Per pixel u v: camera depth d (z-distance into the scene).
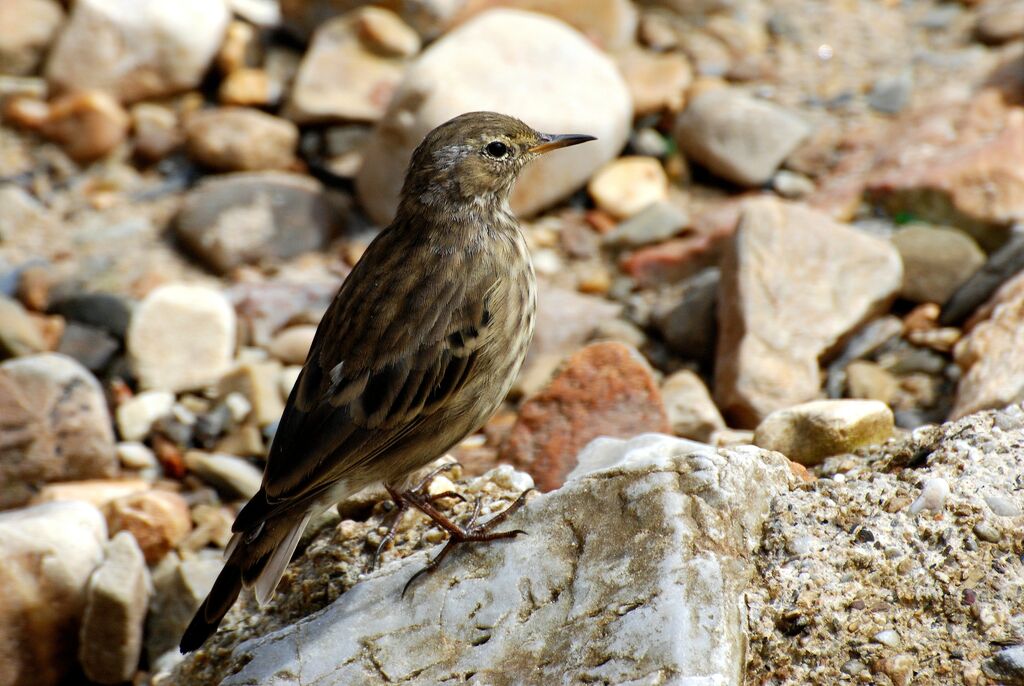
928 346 12.54
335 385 8.59
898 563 7.74
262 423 12.84
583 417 11.07
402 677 7.78
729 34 17.41
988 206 13.79
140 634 10.34
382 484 9.14
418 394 8.68
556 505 8.30
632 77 16.58
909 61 16.88
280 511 8.15
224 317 13.57
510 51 15.29
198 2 16.73
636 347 13.55
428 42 16.78
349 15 16.73
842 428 9.48
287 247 15.02
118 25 16.39
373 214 15.41
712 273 13.79
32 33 16.75
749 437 10.80
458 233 9.17
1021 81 15.80
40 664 10.20
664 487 8.07
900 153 14.91
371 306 8.84
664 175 15.75
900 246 13.38
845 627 7.46
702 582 7.53
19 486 12.20
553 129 15.00
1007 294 12.16
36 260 14.95
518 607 7.91
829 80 16.69
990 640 7.40
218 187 15.27
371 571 8.81
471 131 9.35
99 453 12.36
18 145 16.25
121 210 15.68
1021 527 7.87
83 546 10.41
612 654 7.34
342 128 16.08
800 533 7.95
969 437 8.64
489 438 12.09
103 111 16.19
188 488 12.27
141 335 13.51
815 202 14.66
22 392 12.32
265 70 16.88
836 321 12.55
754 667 7.40
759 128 15.52
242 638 8.77
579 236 15.09
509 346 9.05
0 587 10.05
